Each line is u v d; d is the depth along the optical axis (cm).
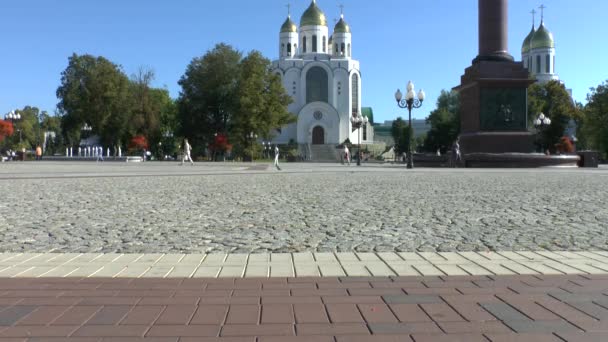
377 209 1219
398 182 2186
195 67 8538
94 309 477
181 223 1011
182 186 2012
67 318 451
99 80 7975
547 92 8006
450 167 4116
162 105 9706
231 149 8162
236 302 499
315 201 1407
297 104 11419
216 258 697
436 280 582
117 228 951
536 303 493
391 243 801
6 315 459
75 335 411
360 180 2366
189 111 8506
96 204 1349
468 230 917
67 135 8831
